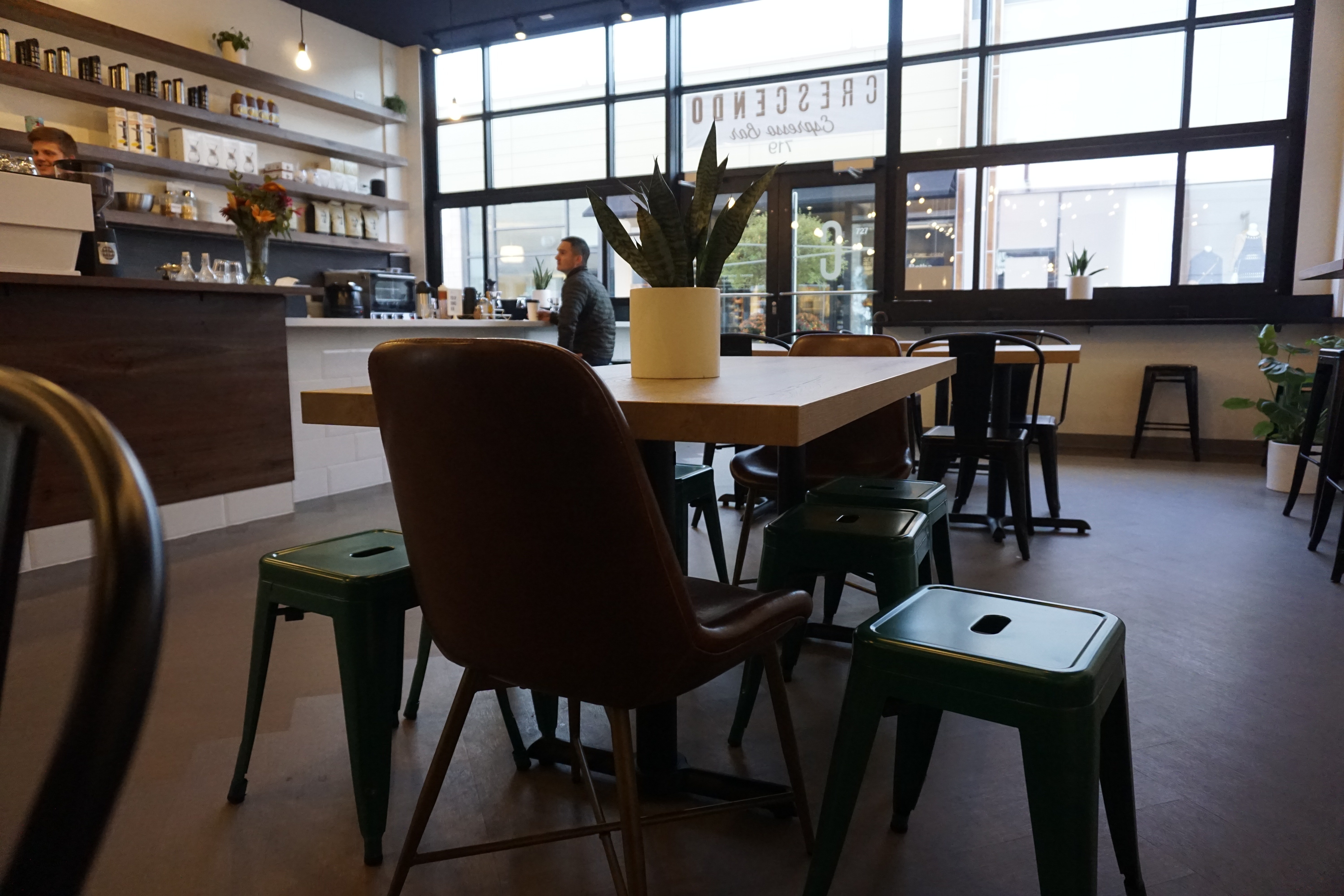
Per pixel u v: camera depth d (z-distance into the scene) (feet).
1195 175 19.11
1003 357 10.77
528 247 26.86
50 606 8.59
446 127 27.07
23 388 1.04
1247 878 4.34
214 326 11.41
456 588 3.49
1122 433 20.11
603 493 3.04
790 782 5.20
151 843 4.76
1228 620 8.14
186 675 7.02
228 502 11.73
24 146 17.69
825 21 22.31
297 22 23.90
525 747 5.85
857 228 22.54
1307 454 12.48
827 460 8.63
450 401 3.10
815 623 8.03
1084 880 3.22
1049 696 3.22
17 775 5.41
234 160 21.88
